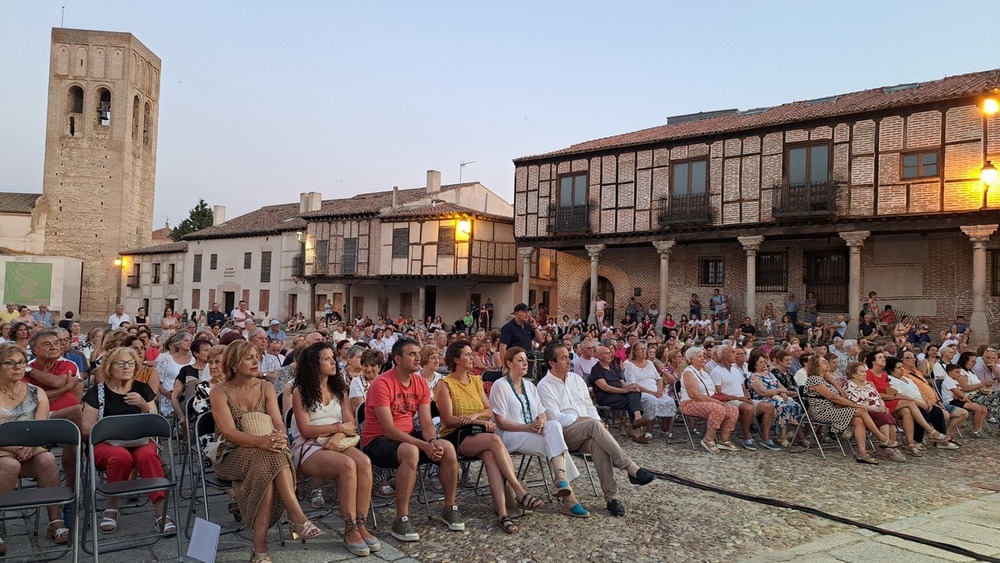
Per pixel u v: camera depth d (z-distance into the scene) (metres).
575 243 28.67
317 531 5.45
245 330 19.14
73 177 51.94
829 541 6.01
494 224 35.28
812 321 24.47
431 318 36.53
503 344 9.56
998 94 19.86
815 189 22.84
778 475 8.66
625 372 11.36
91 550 5.45
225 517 6.48
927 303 23.02
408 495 5.94
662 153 26.38
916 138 21.31
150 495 5.99
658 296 28.66
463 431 6.83
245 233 43.69
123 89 52.56
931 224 21.09
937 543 5.91
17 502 4.87
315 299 40.69
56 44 52.09
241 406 5.77
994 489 8.15
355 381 8.11
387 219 36.69
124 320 21.08
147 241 56.69
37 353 6.96
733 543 5.96
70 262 50.09
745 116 27.64
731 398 10.66
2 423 5.46
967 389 12.01
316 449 5.93
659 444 10.70
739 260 26.66
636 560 5.51
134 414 6.05
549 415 7.42
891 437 9.87
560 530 6.22
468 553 5.60
